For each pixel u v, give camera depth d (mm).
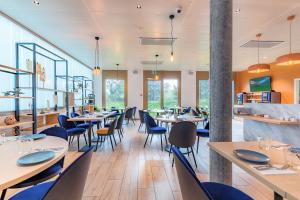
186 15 3865
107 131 4398
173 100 10922
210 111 2510
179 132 3391
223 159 2357
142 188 2643
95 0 3297
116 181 2850
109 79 10648
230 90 2406
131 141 5398
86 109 8141
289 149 1709
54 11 3709
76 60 8133
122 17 3971
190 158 3941
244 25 4359
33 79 3994
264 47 6203
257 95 9555
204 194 1019
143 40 5434
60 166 2057
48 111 4965
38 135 2240
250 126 5664
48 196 1085
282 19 4047
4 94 3371
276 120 4328
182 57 7617
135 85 10742
